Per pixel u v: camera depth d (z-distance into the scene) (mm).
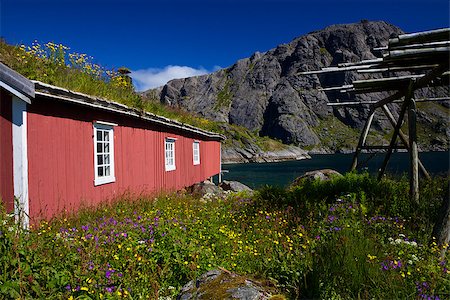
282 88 162500
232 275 3818
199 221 6316
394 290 3457
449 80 8141
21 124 6957
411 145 8383
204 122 22422
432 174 12609
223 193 15477
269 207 7723
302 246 4762
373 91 10312
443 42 6355
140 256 4477
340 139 135875
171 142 15359
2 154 6812
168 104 18766
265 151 87688
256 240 5375
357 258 3943
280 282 4023
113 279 3967
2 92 6801
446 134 120375
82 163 8930
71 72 10289
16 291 3311
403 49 6648
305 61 171250
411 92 8672
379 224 5727
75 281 3742
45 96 7332
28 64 8430
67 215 8055
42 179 7492
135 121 11922
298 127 139250
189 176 17812
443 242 5117
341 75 156375
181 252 4711
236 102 174250
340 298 3615
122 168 10961
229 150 82375
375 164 42500
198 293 3545
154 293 3818
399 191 8641
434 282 3559
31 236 4383
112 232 5359
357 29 176625
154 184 13289
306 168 50312
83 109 9039
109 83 12141
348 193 7910
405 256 4391
